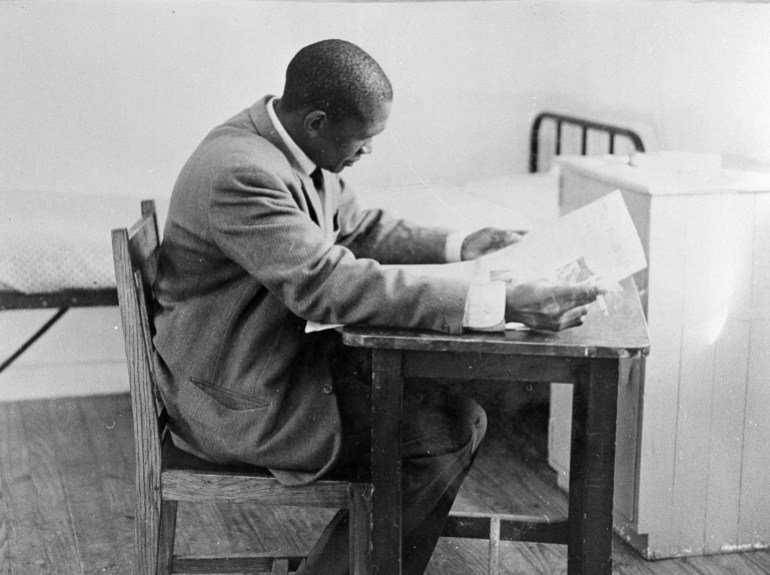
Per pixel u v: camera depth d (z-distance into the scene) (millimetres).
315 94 1563
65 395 3023
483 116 3795
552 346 1340
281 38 3314
